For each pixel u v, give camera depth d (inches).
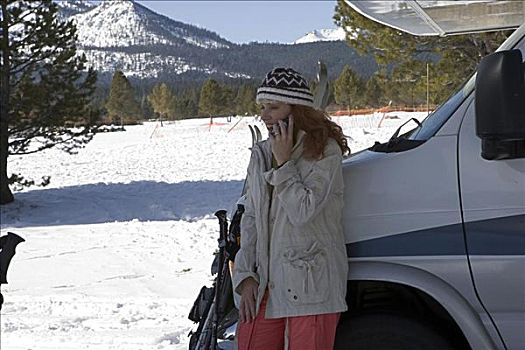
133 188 761.6
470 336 130.4
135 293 320.2
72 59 659.4
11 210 648.4
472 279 130.0
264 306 136.1
